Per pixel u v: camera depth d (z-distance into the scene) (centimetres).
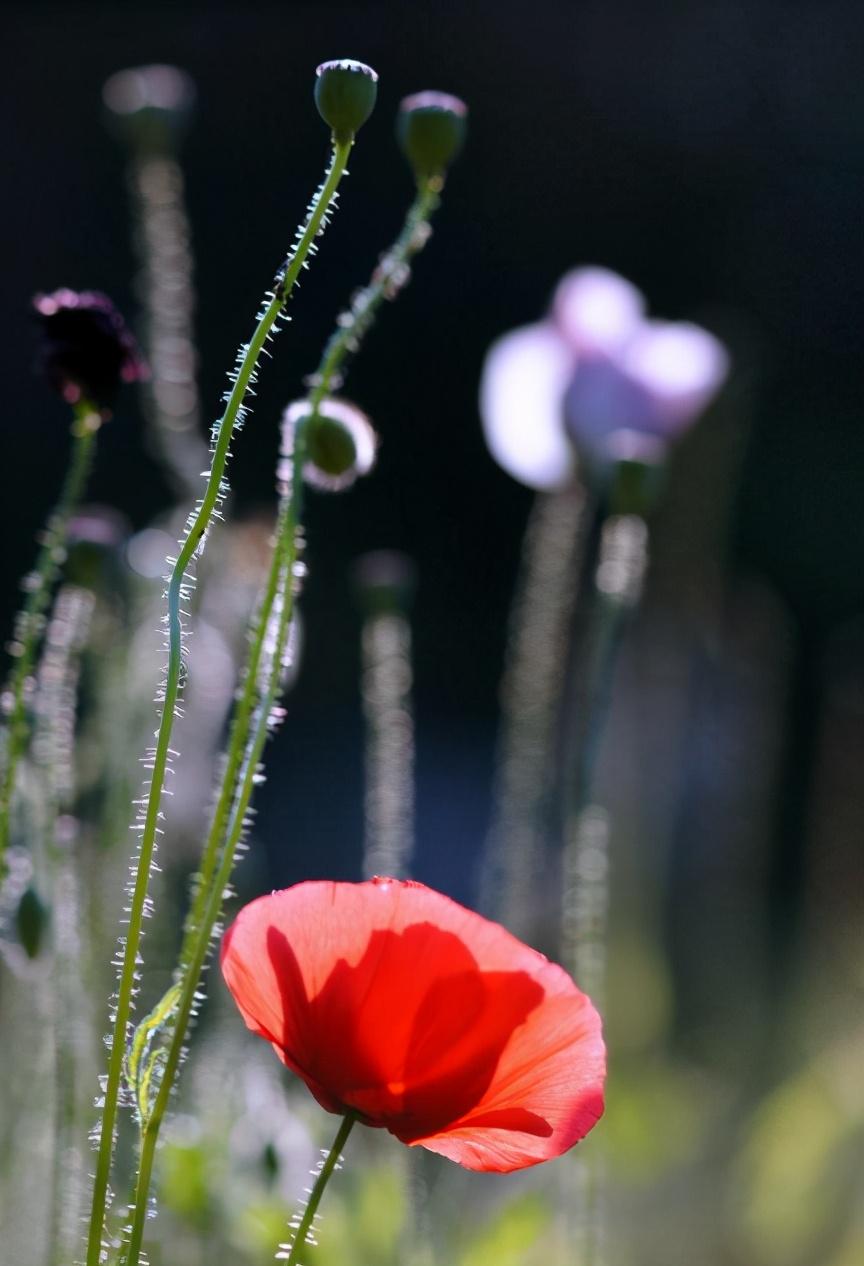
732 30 686
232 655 151
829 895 287
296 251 99
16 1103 129
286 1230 128
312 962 99
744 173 680
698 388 169
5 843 108
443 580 596
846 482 620
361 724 507
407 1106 100
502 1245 132
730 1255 218
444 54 673
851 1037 244
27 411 586
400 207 642
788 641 285
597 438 166
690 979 274
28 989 128
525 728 143
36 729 115
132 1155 123
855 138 678
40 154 632
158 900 135
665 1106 224
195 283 621
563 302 171
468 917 99
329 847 420
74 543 121
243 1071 134
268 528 154
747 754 270
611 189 677
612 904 239
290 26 652
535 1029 99
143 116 145
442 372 627
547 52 681
